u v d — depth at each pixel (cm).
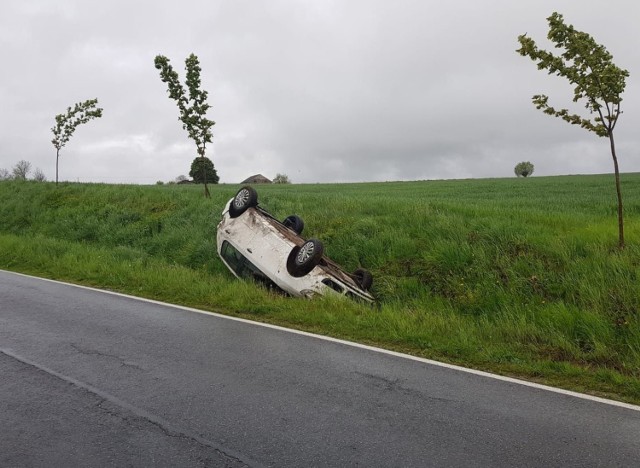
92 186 2545
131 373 568
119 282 1112
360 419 460
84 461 379
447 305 955
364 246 1239
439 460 390
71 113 2448
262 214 1136
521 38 943
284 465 378
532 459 394
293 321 812
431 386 548
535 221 1333
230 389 525
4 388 519
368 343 708
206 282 1045
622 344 717
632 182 4041
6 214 2181
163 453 393
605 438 432
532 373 605
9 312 850
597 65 914
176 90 1877
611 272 919
